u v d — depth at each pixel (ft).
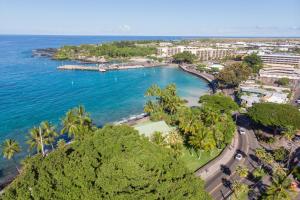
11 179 239.30
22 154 285.43
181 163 157.89
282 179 184.85
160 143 233.55
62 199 122.21
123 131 175.52
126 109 451.12
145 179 131.23
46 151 283.79
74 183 128.36
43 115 407.64
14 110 424.87
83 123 278.46
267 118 308.19
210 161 258.98
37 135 251.19
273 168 247.29
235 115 398.21
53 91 556.10
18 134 336.29
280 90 541.34
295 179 227.20
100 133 170.09
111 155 145.89
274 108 322.34
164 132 281.13
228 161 261.85
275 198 176.04
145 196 123.54
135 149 151.43
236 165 254.47
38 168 146.41
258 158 267.59
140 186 128.88
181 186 135.64
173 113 395.14
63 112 424.87
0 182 234.17
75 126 266.36
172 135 254.68
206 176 234.58
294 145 300.40
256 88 544.21
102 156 147.02
